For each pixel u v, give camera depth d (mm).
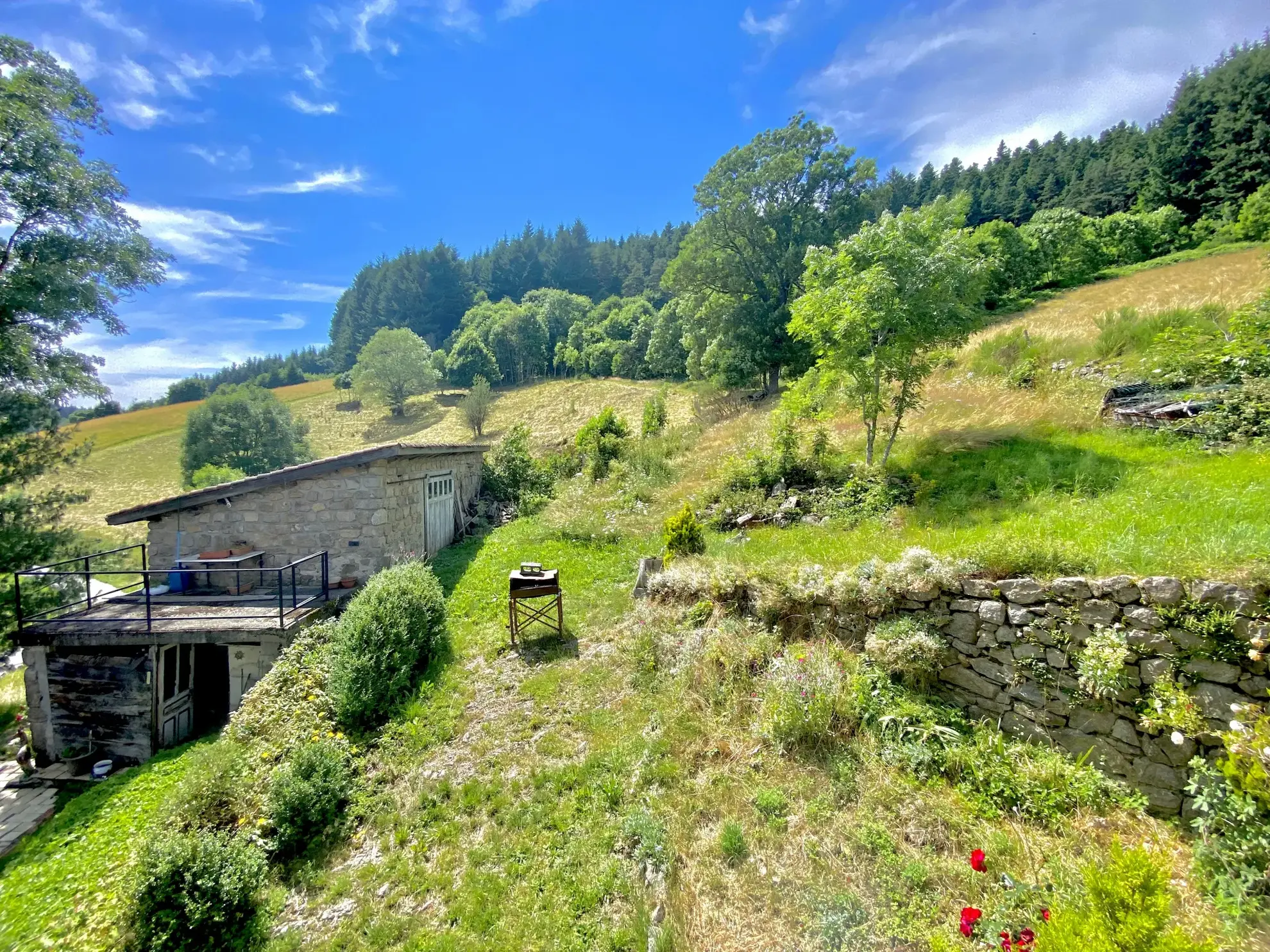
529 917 3641
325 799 4945
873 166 26641
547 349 69062
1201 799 3168
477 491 17516
